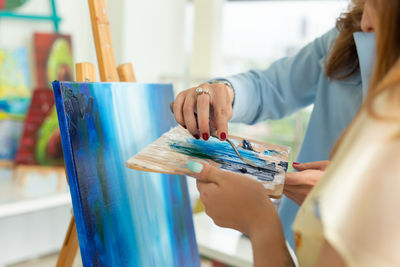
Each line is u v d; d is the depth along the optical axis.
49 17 2.61
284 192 0.84
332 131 1.10
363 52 0.92
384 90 0.38
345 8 1.00
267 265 0.54
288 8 4.18
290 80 1.14
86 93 0.72
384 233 0.34
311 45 1.16
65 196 2.33
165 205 0.95
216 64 3.32
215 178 0.60
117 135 0.80
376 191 0.35
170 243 0.94
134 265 0.79
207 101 0.80
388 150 0.35
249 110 1.06
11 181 2.45
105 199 0.74
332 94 1.08
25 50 2.56
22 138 2.45
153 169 0.62
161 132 0.97
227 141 0.84
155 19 3.06
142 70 3.04
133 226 0.81
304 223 0.41
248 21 4.11
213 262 1.89
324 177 0.40
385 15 0.42
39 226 2.75
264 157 0.80
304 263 0.48
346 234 0.35
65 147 0.67
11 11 2.50
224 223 0.60
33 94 2.49
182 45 3.31
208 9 3.23
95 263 0.69
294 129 2.65
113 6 2.89
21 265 2.63
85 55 2.88
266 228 0.56
